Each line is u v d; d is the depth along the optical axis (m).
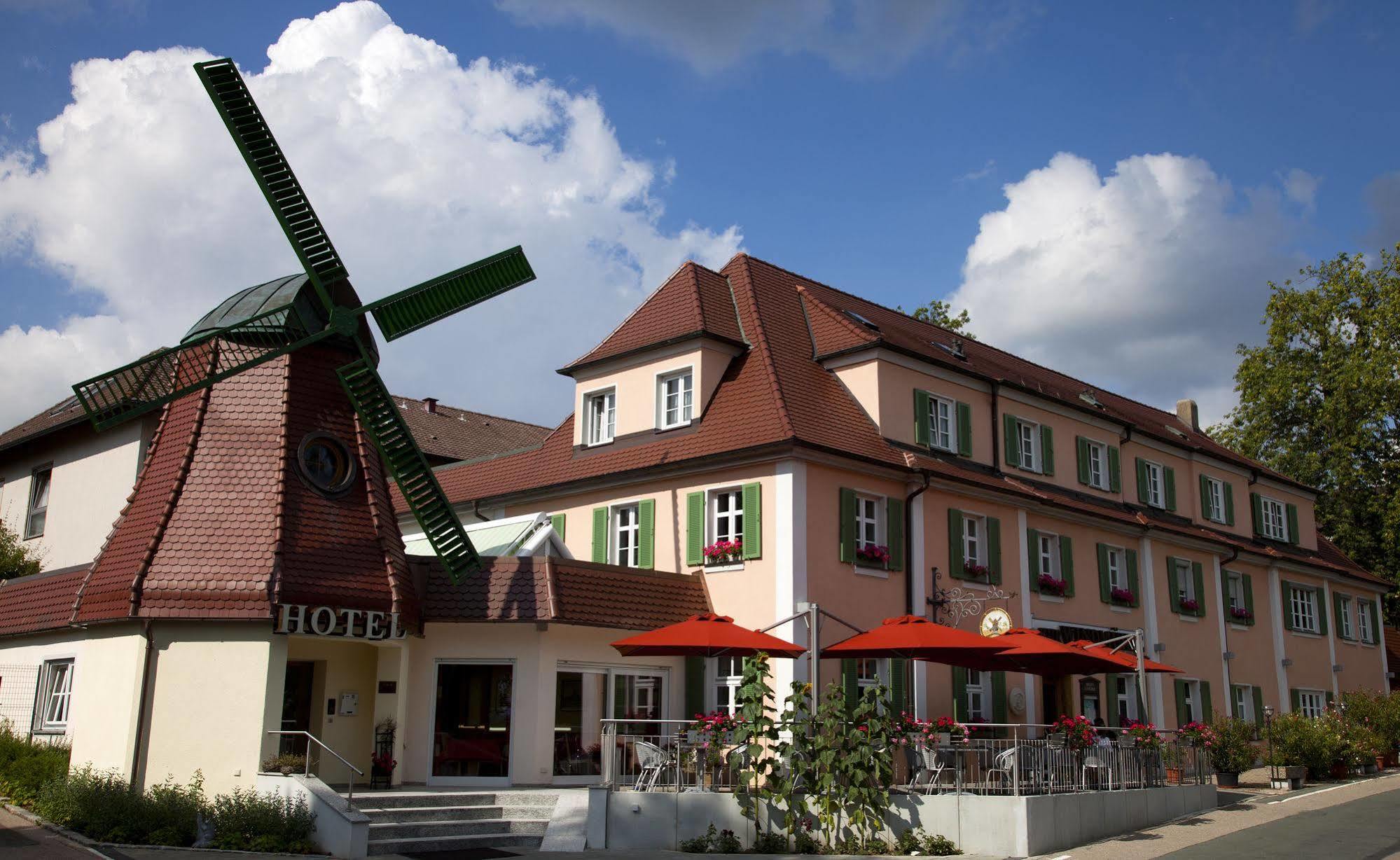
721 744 18.11
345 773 20.39
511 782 20.30
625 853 17.00
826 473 22.95
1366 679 42.31
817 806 17.66
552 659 21.02
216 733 17.66
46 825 16.89
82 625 19.09
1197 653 33.06
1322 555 42.25
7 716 21.27
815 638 19.42
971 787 17.94
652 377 26.02
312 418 20.20
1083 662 21.80
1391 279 44.41
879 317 30.42
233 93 21.50
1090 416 31.11
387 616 19.31
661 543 24.58
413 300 22.27
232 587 18.11
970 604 25.22
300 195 21.55
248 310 21.05
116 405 20.39
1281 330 46.78
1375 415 43.84
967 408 27.02
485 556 21.47
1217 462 37.12
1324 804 22.91
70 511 24.42
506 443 44.28
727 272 28.44
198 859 14.81
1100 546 30.17
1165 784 22.14
